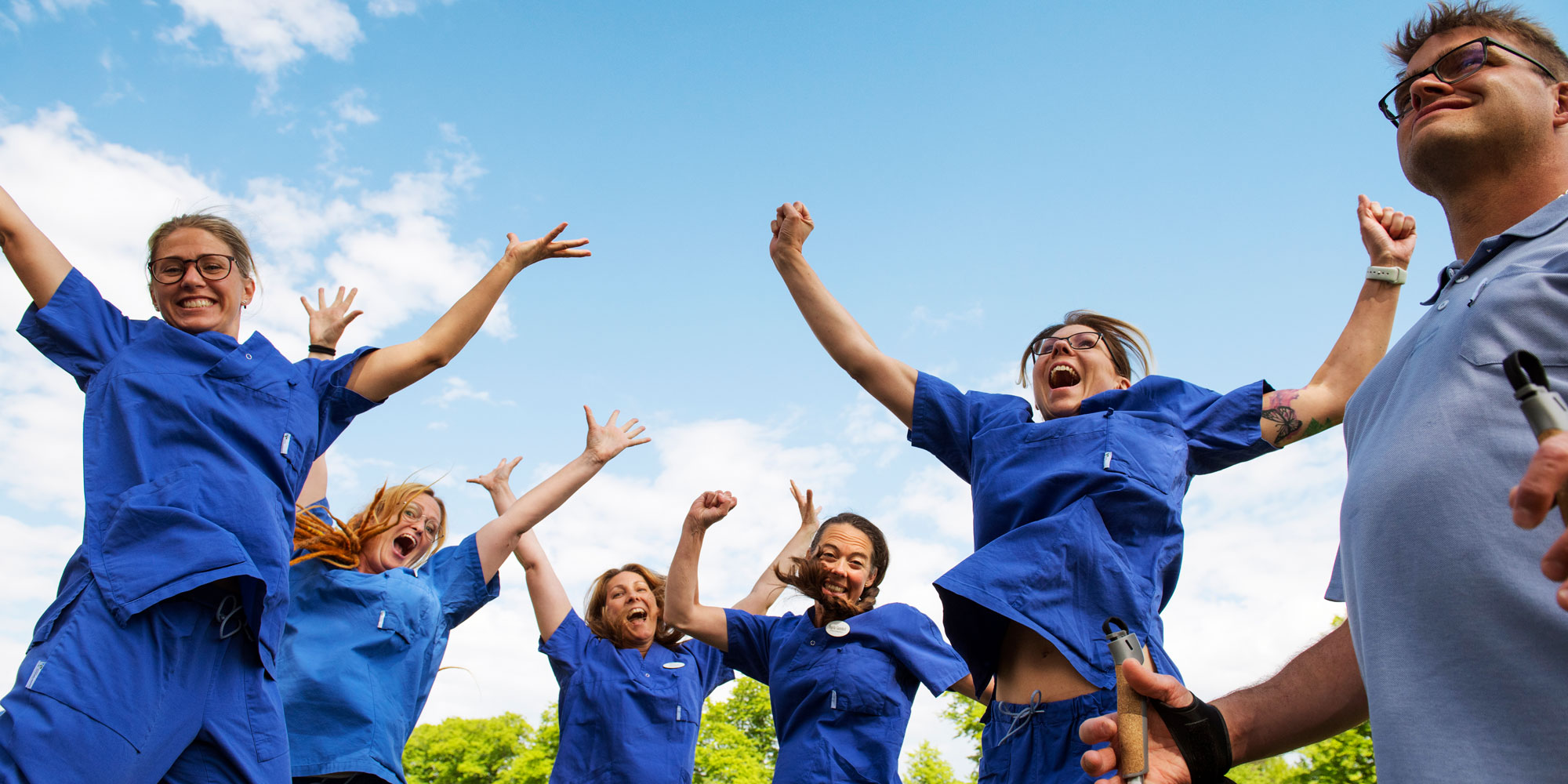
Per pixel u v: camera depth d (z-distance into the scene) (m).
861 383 3.78
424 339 3.78
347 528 4.90
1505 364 1.24
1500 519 1.55
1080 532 3.08
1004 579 3.02
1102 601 2.99
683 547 5.31
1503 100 2.08
